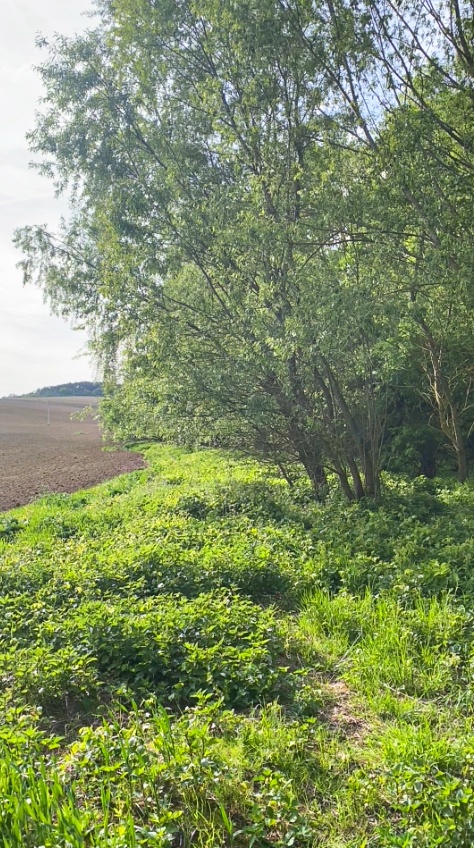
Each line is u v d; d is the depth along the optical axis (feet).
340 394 41.75
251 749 15.35
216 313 43.65
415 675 19.17
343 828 12.89
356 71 37.37
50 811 12.26
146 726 15.44
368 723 16.94
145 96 45.60
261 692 18.03
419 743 14.92
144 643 19.94
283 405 42.80
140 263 44.60
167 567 27.89
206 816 13.15
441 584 25.25
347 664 20.31
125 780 13.43
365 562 28.32
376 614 23.09
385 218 35.29
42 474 94.02
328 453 44.27
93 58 47.73
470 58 35.24
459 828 12.08
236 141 41.86
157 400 46.88
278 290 38.81
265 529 35.06
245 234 37.24
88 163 48.11
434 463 60.90
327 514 39.75
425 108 36.27
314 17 37.42
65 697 18.34
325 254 39.63
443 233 34.27
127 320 45.47
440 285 36.01
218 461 79.30
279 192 39.99
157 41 43.80
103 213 46.88
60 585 26.32
